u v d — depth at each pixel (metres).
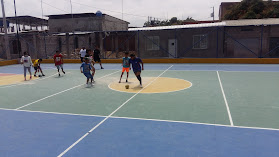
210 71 15.05
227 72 14.40
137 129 5.25
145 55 27.28
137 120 5.86
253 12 32.91
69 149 4.36
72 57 27.42
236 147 4.28
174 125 5.45
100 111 6.71
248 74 13.37
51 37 29.17
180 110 6.64
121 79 12.52
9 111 6.97
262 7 33.31
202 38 23.02
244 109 6.63
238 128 5.19
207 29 24.50
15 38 29.22
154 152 4.16
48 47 29.12
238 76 12.69
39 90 10.09
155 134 4.95
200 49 25.02
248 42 23.89
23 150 4.38
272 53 23.50
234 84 10.43
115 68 17.91
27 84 11.71
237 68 16.44
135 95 8.64
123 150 4.26
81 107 7.20
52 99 8.37
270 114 6.14
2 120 6.13
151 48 27.08
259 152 4.09
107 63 22.27
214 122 5.60
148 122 5.69
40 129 5.41
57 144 4.59
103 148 4.36
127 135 4.93
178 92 9.01
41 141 4.75
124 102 7.67
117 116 6.21
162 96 8.40
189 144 4.43
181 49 25.73
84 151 4.26
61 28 34.38
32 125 5.69
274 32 23.28
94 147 4.41
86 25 33.47
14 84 11.79
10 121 6.04
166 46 26.41
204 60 20.34
